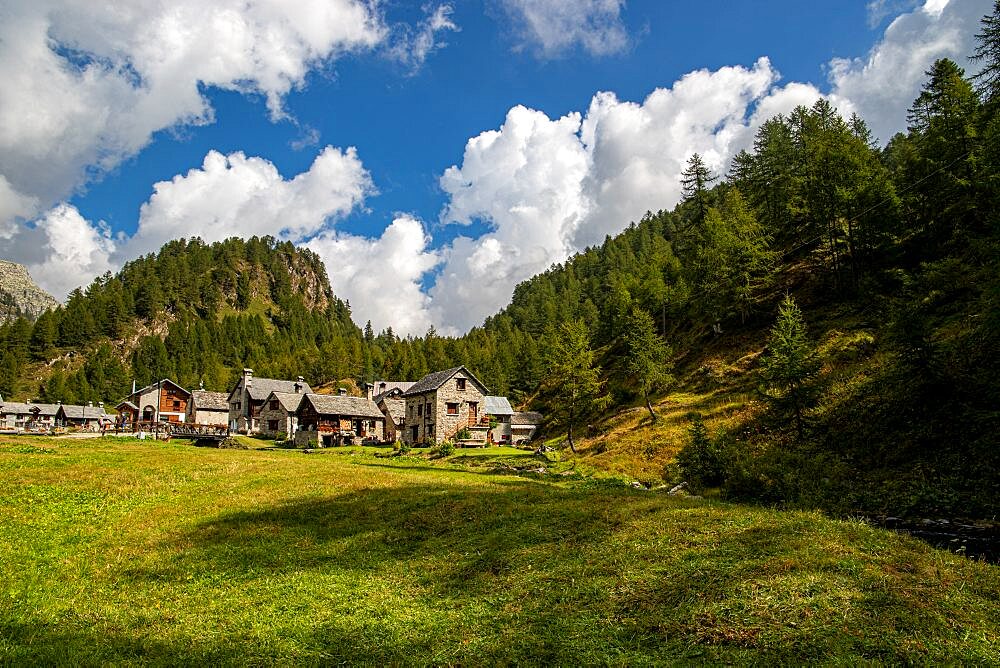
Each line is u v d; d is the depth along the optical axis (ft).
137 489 84.58
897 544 41.24
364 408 256.11
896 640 27.17
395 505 70.64
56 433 248.52
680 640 29.35
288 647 32.96
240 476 99.66
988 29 107.96
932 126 174.91
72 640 33.86
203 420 350.84
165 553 53.52
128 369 590.14
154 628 36.42
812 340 166.61
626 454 153.69
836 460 96.78
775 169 260.83
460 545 51.60
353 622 36.14
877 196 181.68
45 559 51.26
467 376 241.14
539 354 393.29
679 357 237.25
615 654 28.73
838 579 34.19
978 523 59.98
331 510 69.87
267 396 332.60
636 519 52.34
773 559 38.06
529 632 32.35
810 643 27.50
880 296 169.58
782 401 121.39
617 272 501.97
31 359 648.38
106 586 45.01
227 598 41.86
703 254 237.04
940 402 94.79
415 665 29.78
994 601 31.53
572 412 193.57
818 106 281.95
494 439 270.87
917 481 78.74
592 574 39.83
